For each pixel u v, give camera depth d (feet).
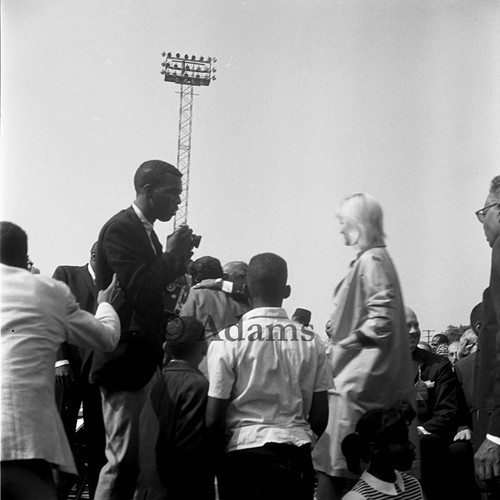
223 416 10.15
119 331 10.53
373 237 11.40
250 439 9.93
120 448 11.15
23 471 9.09
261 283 10.57
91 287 13.35
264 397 10.13
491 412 11.50
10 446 8.97
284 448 9.90
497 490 10.77
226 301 11.75
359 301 11.12
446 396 13.65
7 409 9.04
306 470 10.07
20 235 10.17
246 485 9.89
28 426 9.08
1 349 9.25
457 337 16.49
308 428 10.32
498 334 10.89
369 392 10.94
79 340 10.06
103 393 11.31
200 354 11.03
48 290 9.73
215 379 10.14
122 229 11.28
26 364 9.27
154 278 11.06
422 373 13.82
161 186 11.73
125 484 11.12
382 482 10.52
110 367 11.10
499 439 10.63
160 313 11.15
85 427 13.08
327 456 11.19
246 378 10.16
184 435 10.42
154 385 11.07
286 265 10.75
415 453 11.35
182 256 11.43
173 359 10.93
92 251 13.15
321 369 10.48
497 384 10.77
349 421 11.03
